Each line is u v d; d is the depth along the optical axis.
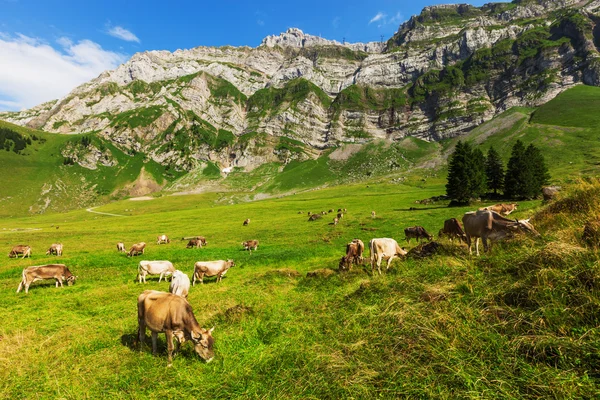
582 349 4.25
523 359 4.51
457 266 8.26
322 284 12.81
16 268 23.38
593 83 191.75
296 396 4.85
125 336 9.02
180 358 7.16
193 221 69.94
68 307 13.36
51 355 7.82
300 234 39.06
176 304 7.05
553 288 5.48
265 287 14.32
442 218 38.91
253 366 6.11
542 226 10.49
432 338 5.44
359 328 6.55
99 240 44.78
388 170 193.25
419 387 4.47
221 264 18.17
